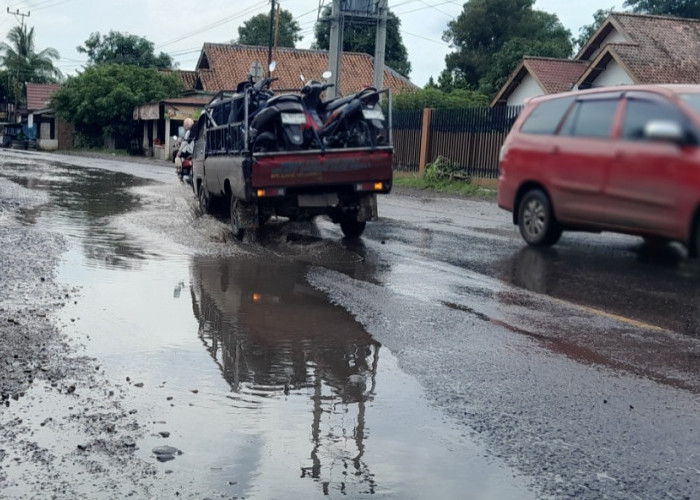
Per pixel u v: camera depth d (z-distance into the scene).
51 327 5.85
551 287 7.85
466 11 55.12
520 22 53.88
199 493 3.30
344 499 3.27
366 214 10.95
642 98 8.84
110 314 6.36
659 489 3.38
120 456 3.65
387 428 4.05
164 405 4.33
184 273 8.25
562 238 11.52
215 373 4.91
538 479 3.47
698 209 7.97
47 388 4.55
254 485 3.39
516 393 4.61
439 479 3.47
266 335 5.83
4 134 68.75
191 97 49.62
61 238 10.42
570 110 9.90
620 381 4.85
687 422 4.16
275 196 10.26
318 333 5.91
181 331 5.89
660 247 10.66
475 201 19.33
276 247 10.33
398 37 57.34
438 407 4.36
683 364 5.23
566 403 4.44
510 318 6.49
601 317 6.58
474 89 47.81
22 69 72.44
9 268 8.09
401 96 31.14
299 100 10.52
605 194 9.08
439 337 5.85
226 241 10.70
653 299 7.34
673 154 8.19
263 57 51.62
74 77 56.78
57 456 3.64
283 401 4.43
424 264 9.12
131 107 53.19
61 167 30.92
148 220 12.84
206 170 13.09
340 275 8.30
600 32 30.09
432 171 23.97
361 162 10.44
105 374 4.83
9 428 3.95
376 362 5.20
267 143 10.27
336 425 4.08
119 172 28.30
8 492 3.28
